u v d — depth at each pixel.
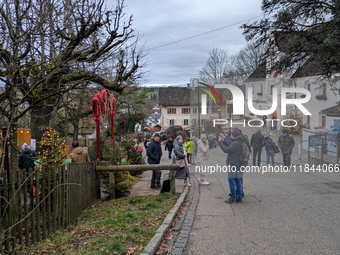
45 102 11.88
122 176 8.52
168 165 8.38
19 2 7.70
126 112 36.03
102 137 12.69
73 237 5.21
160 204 7.25
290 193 7.93
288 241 4.84
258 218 6.04
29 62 8.55
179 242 4.94
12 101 7.29
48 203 5.31
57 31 8.85
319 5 13.20
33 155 9.41
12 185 4.46
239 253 4.47
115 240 4.89
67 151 9.97
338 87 18.81
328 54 12.35
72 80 10.37
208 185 9.34
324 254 4.33
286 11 13.75
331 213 6.14
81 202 6.95
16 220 4.41
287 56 14.55
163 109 58.28
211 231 5.41
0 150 5.86
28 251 4.60
